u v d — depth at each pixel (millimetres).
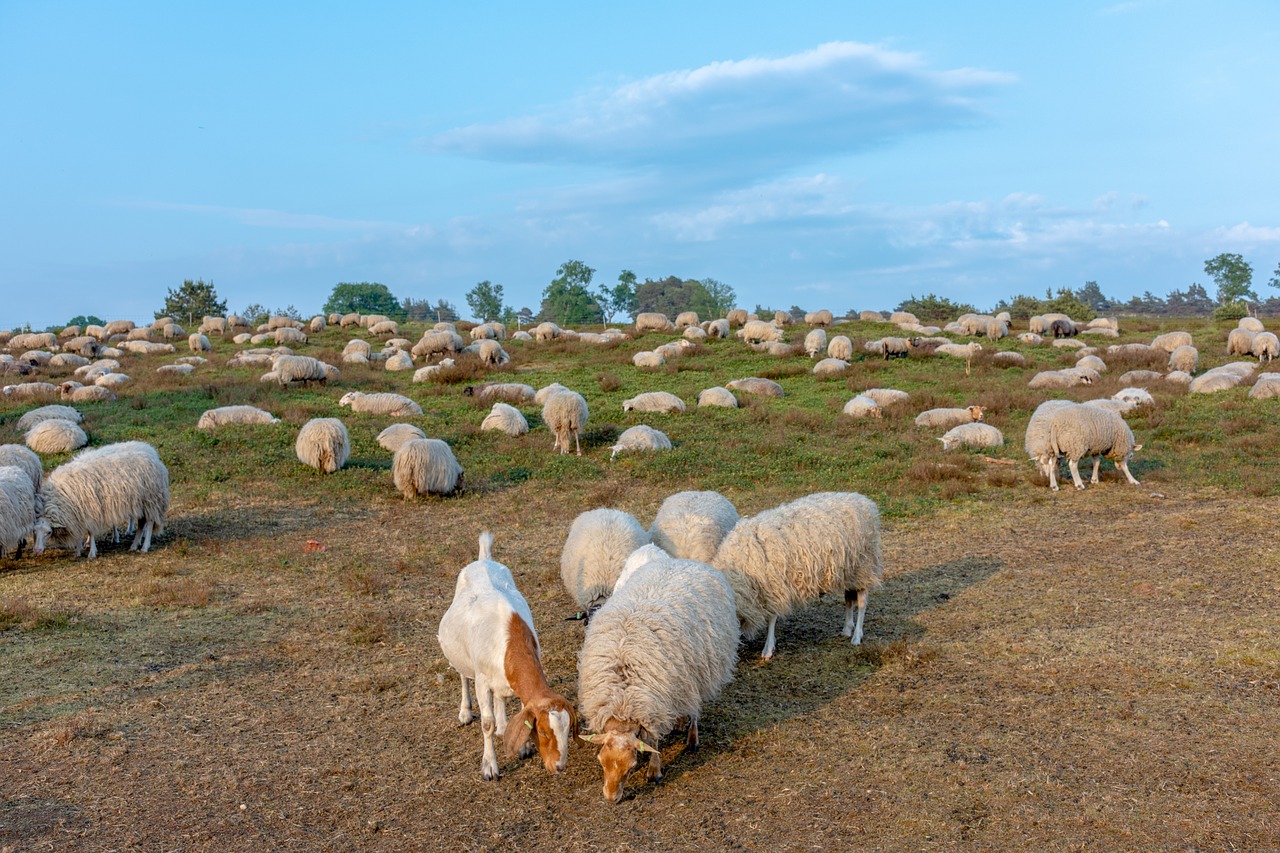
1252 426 19156
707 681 6688
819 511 8672
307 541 13164
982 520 13719
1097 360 30875
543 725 5820
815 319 48531
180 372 33094
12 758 6637
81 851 5406
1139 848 5250
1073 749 6496
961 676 7977
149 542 12773
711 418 23453
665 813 5906
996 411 23672
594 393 28672
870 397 25953
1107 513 13781
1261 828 5371
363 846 5527
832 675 8172
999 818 5641
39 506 11867
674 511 9875
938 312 77625
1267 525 12102
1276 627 8594
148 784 6273
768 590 8320
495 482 17156
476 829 5730
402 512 15016
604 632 6594
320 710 7586
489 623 6363
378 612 10062
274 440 19906
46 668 8469
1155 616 9164
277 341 44500
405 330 53969
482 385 28938
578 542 9477
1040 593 10188
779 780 6277
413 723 7348
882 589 10727
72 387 27422
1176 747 6434
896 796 5973
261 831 5684
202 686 8070
